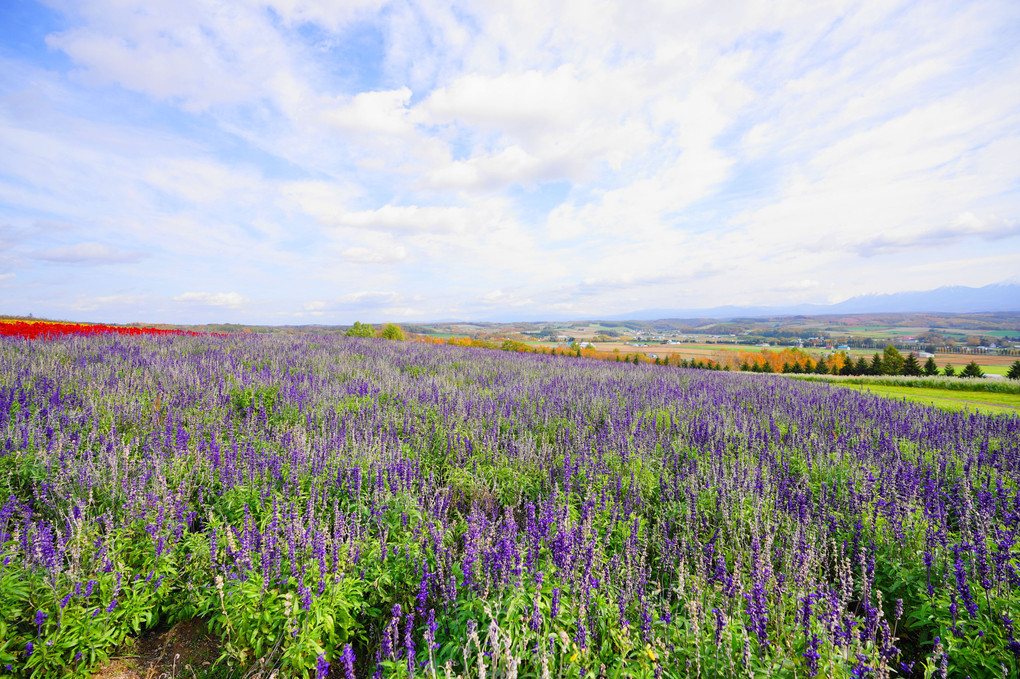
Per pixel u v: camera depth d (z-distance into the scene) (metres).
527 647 3.47
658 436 9.14
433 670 3.02
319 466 6.34
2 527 4.31
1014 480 6.75
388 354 20.44
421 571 4.30
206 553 4.36
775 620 3.72
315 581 3.89
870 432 10.36
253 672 3.62
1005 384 26.44
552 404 11.48
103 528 4.88
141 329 24.73
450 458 7.88
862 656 3.12
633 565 4.36
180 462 5.99
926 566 4.55
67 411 8.08
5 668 3.33
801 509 5.82
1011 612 3.71
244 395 10.41
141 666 3.74
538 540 4.73
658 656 3.28
